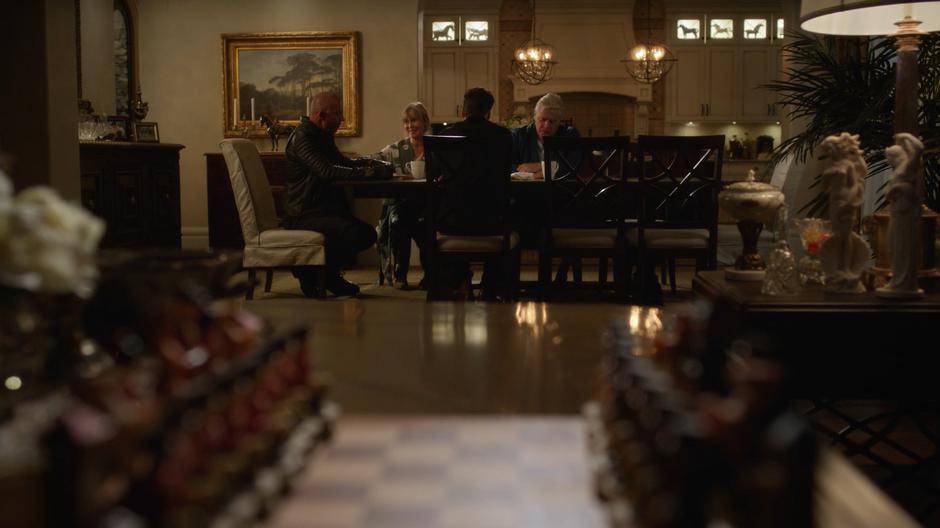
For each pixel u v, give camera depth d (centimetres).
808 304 205
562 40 1248
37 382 96
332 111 612
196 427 60
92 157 631
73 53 436
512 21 1272
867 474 294
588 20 1245
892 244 210
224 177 859
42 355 97
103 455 52
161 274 102
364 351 135
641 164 522
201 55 895
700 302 86
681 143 518
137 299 101
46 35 410
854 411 357
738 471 55
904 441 326
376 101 885
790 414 58
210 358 78
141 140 784
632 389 72
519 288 576
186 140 902
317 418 87
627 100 1275
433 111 1283
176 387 73
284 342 85
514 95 1254
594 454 81
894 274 210
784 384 59
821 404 306
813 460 57
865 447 285
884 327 204
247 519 63
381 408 101
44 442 51
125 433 53
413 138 668
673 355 82
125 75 881
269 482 68
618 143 521
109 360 103
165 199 776
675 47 1270
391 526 66
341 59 882
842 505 69
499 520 67
